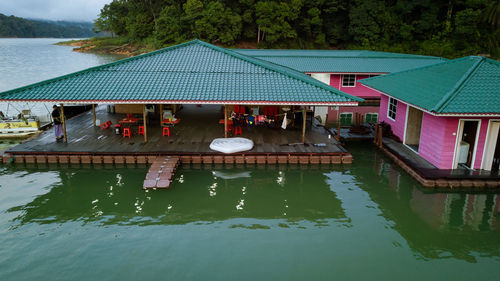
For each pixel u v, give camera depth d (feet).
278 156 48.98
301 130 60.75
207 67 57.11
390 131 60.44
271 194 41.32
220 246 30.86
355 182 44.93
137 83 51.49
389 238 32.53
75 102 47.29
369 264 28.68
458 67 50.19
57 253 29.50
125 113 71.72
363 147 58.80
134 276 26.76
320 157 49.39
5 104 94.84
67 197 39.78
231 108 68.54
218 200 39.58
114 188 42.09
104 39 334.24
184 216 36.06
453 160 44.34
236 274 27.14
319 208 38.19
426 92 47.78
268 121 61.26
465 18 181.37
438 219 35.96
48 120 68.54
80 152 47.98
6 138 61.67
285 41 233.76
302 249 30.63
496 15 168.25
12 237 31.76
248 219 35.68
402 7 208.23
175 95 48.57
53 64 190.39
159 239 31.81
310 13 224.94
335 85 100.27
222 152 48.83
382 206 38.73
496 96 42.06
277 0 226.58
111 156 47.91
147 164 48.39
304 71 94.38
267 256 29.53
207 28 212.84
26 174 45.57
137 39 268.41
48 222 34.53
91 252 29.73
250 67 57.41
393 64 99.09
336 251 30.42
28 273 26.94
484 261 29.22
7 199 39.06
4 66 174.40
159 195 40.45
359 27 214.28
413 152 52.06
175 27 218.79
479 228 34.24
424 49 192.95
